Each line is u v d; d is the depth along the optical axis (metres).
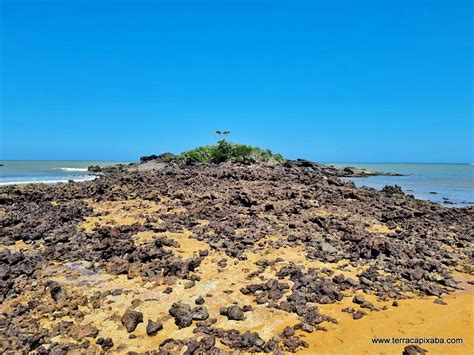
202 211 20.19
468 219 23.73
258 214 20.20
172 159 59.72
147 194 24.45
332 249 15.09
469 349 8.91
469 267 14.59
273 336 9.23
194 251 14.72
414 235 18.36
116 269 12.78
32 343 8.67
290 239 16.23
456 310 10.93
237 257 14.25
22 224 17.14
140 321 9.74
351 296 11.67
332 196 26.62
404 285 12.62
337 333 9.54
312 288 11.68
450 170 110.38
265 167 45.62
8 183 37.28
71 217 18.73
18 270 12.38
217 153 58.09
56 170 64.31
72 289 11.48
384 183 55.59
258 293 11.41
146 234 16.52
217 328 9.47
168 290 11.39
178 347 8.68
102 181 31.27
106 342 8.73
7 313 9.95
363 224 19.55
